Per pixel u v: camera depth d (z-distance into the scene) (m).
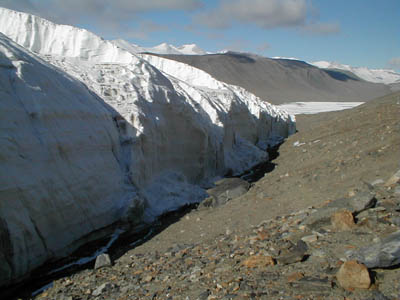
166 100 13.02
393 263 3.70
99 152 9.12
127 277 5.94
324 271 4.05
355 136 14.61
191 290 4.57
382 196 5.79
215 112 16.97
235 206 9.48
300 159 15.66
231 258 5.34
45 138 7.30
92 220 8.09
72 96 8.98
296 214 6.68
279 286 4.01
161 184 11.80
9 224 5.94
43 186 6.86
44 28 14.70
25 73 7.68
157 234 8.98
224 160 16.94
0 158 6.12
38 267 6.64
